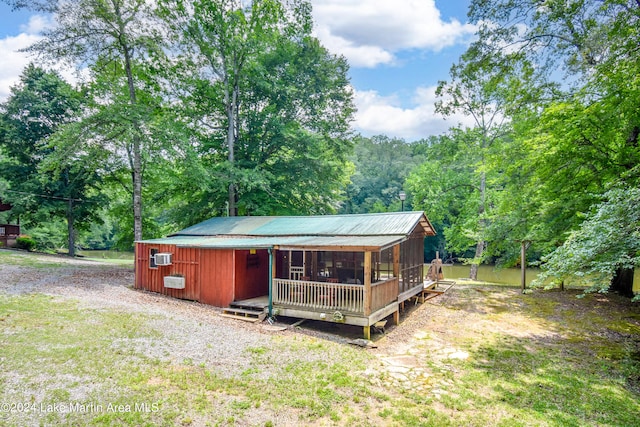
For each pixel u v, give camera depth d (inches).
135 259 544.4
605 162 498.9
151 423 178.1
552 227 565.3
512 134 697.0
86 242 1889.8
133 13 639.8
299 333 370.6
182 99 829.2
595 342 380.8
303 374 255.1
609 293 598.2
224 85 854.5
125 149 808.9
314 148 868.0
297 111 925.2
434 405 223.5
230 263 460.4
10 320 314.3
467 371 289.1
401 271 493.7
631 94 414.3
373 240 402.3
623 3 395.2
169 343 294.0
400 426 194.5
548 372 296.4
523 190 608.4
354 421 196.9
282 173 888.9
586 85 455.8
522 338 391.5
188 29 786.8
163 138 632.4
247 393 219.6
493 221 699.4
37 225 1109.7
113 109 597.0
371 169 2133.4
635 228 277.4
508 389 257.9
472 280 868.6
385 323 414.6
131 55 669.3
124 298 452.1
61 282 521.7
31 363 231.9
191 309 433.1
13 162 959.6
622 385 274.8
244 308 442.6
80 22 601.6
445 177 1060.5
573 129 474.9
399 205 1761.8
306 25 872.9
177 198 931.3
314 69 894.4
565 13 447.5
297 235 515.5
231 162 809.5
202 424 182.7
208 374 240.5
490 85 528.7
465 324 446.6
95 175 938.7
